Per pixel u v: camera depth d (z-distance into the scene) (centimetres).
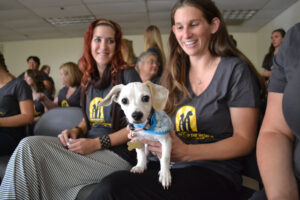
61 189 126
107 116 154
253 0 530
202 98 120
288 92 69
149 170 111
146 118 100
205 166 110
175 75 133
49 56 873
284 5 561
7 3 520
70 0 513
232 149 107
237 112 114
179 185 97
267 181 71
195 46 122
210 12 121
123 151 146
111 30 162
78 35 823
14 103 201
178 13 123
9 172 115
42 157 122
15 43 876
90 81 162
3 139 185
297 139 77
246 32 817
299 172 71
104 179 101
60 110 182
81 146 132
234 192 107
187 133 125
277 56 81
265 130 85
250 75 114
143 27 740
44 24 682
